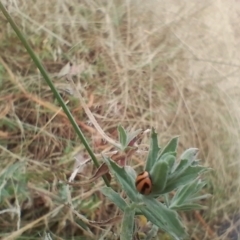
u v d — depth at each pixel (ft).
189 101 0.82
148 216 0.42
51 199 0.64
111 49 0.83
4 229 0.62
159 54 0.85
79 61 0.80
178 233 0.41
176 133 0.78
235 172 0.78
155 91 0.81
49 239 0.54
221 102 0.84
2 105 0.72
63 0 0.85
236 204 0.75
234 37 0.94
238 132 0.83
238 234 0.72
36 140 0.70
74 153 0.69
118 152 0.58
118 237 0.62
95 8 0.86
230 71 0.89
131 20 0.88
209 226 0.71
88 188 0.67
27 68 0.77
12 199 0.64
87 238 0.63
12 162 0.67
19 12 0.81
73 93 0.75
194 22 0.91
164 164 0.39
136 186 0.41
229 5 0.96
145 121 0.78
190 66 0.86
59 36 0.82
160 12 0.90
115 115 0.77
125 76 0.81
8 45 0.78
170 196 0.67
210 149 0.78
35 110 0.73
